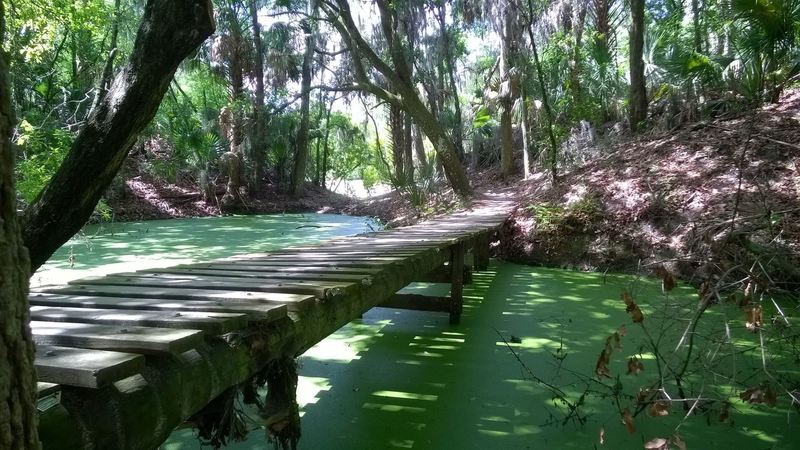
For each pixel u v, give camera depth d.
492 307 6.89
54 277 8.34
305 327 3.02
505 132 18.23
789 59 10.99
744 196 7.99
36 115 12.27
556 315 6.43
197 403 2.17
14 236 1.26
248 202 23.36
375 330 5.92
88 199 3.23
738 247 5.04
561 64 16.14
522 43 16.95
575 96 15.37
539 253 10.23
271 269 4.25
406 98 16.42
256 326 2.65
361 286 3.82
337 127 31.34
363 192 35.62
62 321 2.51
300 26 22.33
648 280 8.24
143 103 3.05
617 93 15.53
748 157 9.11
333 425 3.68
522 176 17.72
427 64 21.41
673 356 4.80
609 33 16.64
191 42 2.93
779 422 3.70
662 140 11.62
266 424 2.75
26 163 7.89
